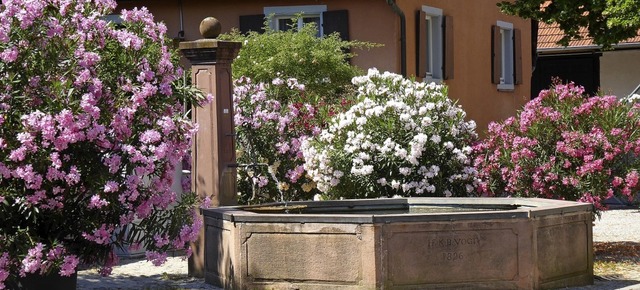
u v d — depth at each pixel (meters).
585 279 10.20
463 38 23.30
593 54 31.67
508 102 26.09
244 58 17.86
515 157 12.41
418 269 9.18
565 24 18.28
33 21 8.53
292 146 13.77
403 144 12.44
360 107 12.68
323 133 12.69
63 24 8.78
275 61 17.50
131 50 8.96
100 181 8.58
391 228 9.10
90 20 8.88
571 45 30.56
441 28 22.14
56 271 8.80
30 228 8.67
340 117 12.78
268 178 13.70
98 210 8.84
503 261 9.41
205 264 10.49
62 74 8.58
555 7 17.92
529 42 27.56
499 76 25.42
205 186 11.10
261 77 17.53
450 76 22.38
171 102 9.17
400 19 20.02
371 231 9.07
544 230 9.66
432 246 9.20
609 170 12.25
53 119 8.24
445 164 12.66
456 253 9.27
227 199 11.13
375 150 12.41
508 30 26.27
